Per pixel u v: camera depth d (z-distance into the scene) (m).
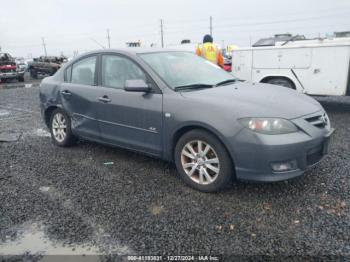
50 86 5.37
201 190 3.59
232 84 4.25
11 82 23.19
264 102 3.41
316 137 3.28
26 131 6.73
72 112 5.00
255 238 2.73
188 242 2.71
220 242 2.69
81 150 5.28
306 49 7.65
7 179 4.18
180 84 3.93
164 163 4.53
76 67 5.01
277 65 8.12
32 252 2.67
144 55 4.27
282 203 3.28
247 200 3.37
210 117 3.35
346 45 7.19
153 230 2.90
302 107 3.49
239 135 3.19
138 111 3.98
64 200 3.54
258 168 3.17
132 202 3.43
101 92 4.45
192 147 3.64
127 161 4.67
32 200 3.56
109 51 4.53
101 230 2.93
